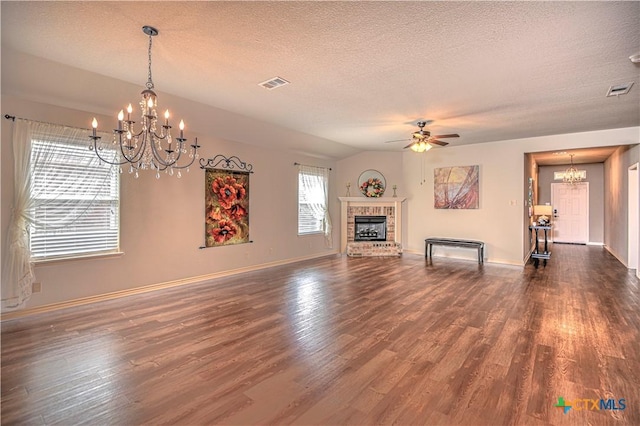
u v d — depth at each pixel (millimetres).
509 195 6754
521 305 4047
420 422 1919
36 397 2156
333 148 7309
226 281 5305
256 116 4961
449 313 3771
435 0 2141
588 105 4340
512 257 6734
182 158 5062
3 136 3449
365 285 5051
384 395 2188
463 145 7289
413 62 3090
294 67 3229
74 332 3207
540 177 10555
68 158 3906
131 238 4457
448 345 2938
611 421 1921
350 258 7512
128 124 3434
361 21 2400
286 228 6887
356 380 2369
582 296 4426
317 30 2537
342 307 3992
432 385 2303
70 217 3926
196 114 4676
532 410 2021
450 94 3957
